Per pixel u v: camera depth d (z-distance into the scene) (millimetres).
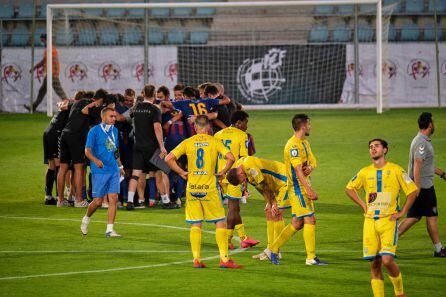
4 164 36500
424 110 55844
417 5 63531
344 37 62844
